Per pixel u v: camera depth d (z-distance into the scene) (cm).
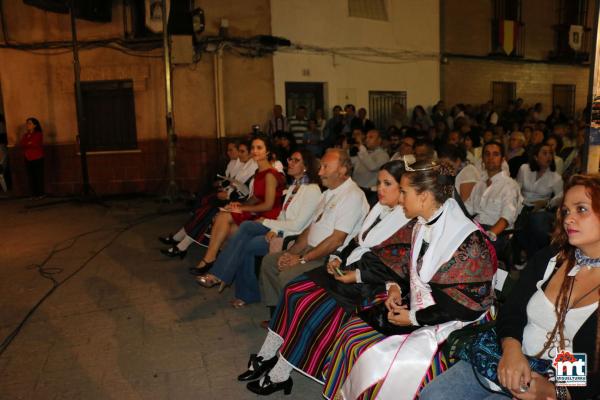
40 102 1120
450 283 237
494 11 1480
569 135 884
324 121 1179
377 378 240
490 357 222
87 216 893
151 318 443
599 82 323
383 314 270
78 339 406
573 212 199
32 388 335
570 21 1653
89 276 561
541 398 202
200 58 1077
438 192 246
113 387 334
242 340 396
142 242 698
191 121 1090
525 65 1570
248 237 455
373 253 305
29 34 1102
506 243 448
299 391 326
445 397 224
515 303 226
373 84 1291
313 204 430
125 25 1075
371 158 763
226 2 1084
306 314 306
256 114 1135
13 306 482
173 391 328
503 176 470
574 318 200
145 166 1119
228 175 695
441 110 1334
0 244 715
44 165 1129
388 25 1297
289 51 1159
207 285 479
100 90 1112
